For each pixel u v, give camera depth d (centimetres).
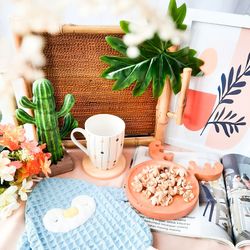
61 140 61
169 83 56
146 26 46
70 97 54
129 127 65
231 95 57
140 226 48
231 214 52
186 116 63
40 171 57
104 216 50
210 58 55
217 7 60
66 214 49
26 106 51
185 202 52
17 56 50
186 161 62
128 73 53
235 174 58
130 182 55
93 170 60
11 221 50
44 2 39
